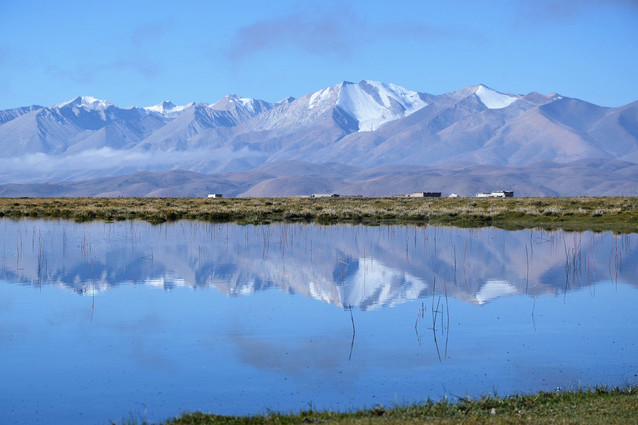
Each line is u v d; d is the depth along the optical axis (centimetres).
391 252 7831
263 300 5109
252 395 3011
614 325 4331
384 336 4069
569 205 15888
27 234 9556
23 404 2895
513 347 3831
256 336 4041
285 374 3325
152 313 4644
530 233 10031
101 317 4497
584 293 5428
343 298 5203
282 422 2409
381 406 2689
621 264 6900
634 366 3453
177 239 8994
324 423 2388
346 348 3781
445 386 3125
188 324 4312
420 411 2539
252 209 14988
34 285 5656
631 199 19712
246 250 7912
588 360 3553
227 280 5931
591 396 2722
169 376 3281
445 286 5747
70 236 9312
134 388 3112
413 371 3384
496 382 3188
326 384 3153
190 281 5888
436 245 8500
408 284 5831
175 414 2769
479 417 2408
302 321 4441
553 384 3148
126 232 9981
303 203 19500
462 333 4122
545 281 5997
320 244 8531
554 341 3953
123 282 5831
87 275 6153
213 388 3095
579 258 7206
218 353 3659
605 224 11181
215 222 12181
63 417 2748
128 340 3934
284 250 7956
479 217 12319
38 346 3791
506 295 5347
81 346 3794
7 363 3484
